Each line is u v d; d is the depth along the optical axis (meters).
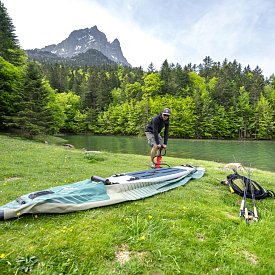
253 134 52.44
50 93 36.59
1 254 2.45
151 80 67.25
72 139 41.81
